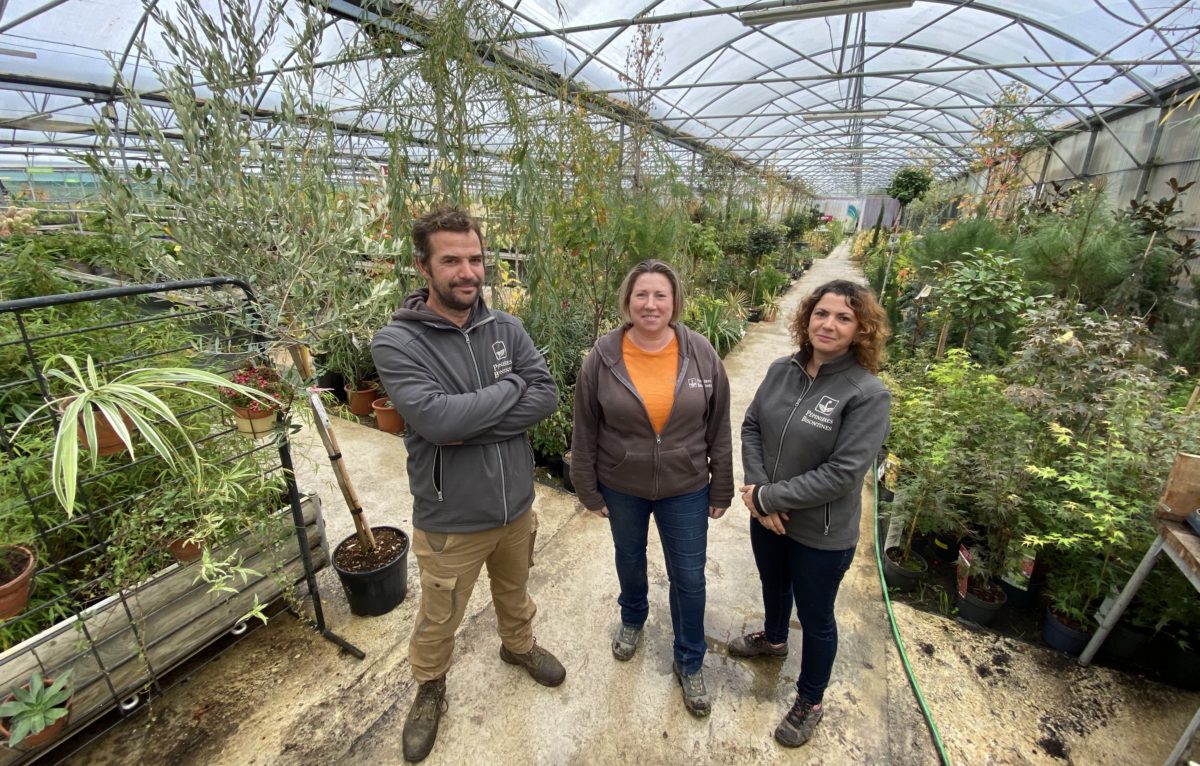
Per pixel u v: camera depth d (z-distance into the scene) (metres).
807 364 1.74
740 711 1.98
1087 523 2.25
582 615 2.42
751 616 2.45
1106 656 2.28
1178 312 4.80
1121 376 2.54
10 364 1.88
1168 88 6.48
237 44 1.96
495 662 2.16
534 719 1.93
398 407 1.50
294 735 1.86
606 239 3.51
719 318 7.03
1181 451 2.21
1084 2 5.24
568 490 3.52
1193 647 2.11
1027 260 5.16
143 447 1.78
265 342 1.98
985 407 2.83
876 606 2.56
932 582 2.75
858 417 1.55
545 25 5.64
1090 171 8.60
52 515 1.73
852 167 19.33
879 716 1.99
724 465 1.90
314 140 2.31
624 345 1.82
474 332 1.66
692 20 6.12
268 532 2.00
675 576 1.88
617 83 7.87
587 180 3.38
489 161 3.36
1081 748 1.90
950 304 3.99
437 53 2.78
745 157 16.44
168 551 1.80
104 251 3.08
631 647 2.17
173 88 1.83
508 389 1.60
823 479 1.56
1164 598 2.08
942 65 7.85
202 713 1.92
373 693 2.02
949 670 2.21
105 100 6.73
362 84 3.04
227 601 2.01
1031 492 2.47
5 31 4.88
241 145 1.97
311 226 2.16
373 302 2.43
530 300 3.43
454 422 1.49
